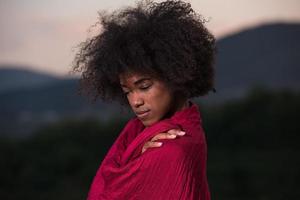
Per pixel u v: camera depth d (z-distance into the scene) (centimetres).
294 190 4678
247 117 6550
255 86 7012
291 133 6216
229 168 5281
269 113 6456
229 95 16275
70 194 5206
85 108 14425
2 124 13350
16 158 6038
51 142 6500
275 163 5475
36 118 14625
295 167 5262
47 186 5556
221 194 4647
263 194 4538
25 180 5697
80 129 6856
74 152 6069
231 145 6303
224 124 6475
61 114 15588
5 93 18675
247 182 4803
